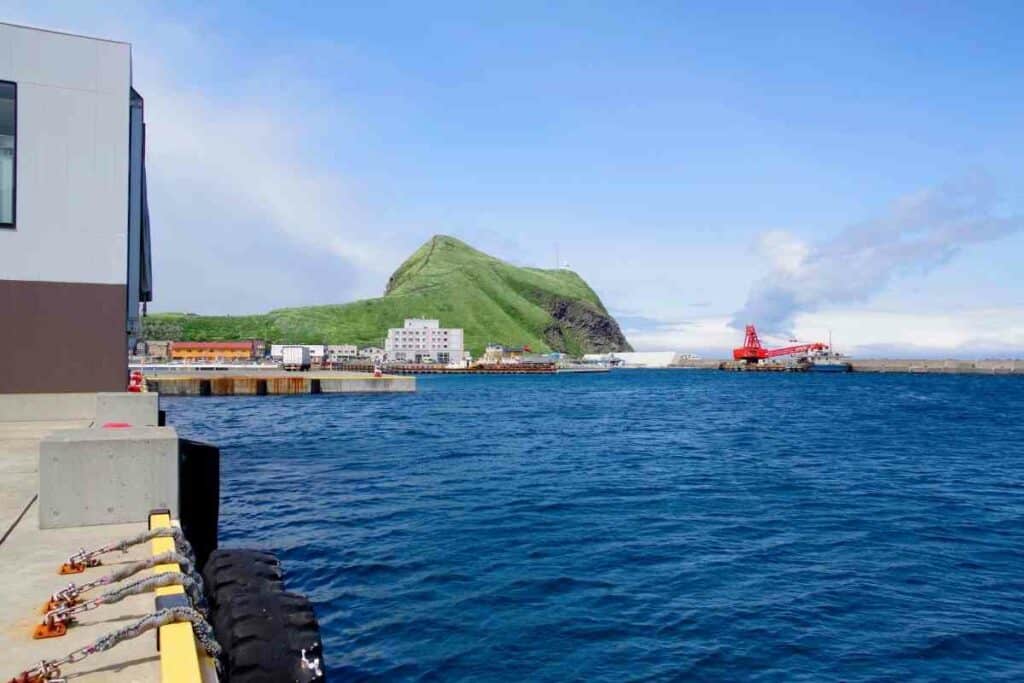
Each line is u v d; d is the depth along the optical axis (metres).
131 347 22.02
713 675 9.66
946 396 104.94
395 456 33.19
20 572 5.54
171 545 6.00
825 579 13.92
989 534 17.80
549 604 12.31
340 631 11.03
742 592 13.09
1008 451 37.00
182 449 12.21
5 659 4.07
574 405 82.56
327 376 96.50
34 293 17.17
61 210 17.44
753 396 106.88
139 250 19.53
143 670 4.00
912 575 14.23
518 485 24.88
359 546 16.03
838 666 10.01
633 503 21.53
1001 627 11.51
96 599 4.73
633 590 13.10
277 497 22.27
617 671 9.72
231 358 194.25
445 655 10.16
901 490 24.55
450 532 17.44
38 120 17.27
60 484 6.68
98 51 17.84
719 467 30.23
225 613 5.33
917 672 9.87
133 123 19.50
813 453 35.88
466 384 165.25
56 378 17.28
